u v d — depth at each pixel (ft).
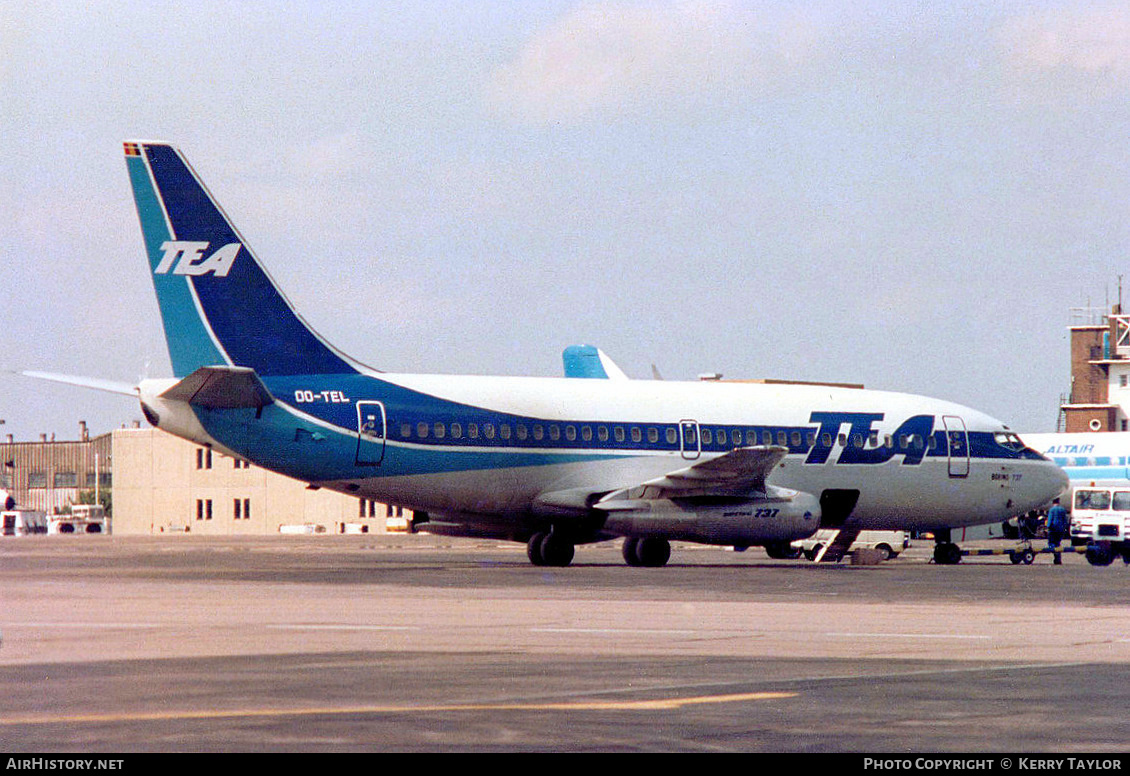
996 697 147.54
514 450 474.08
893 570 465.06
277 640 202.18
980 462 551.59
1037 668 173.17
